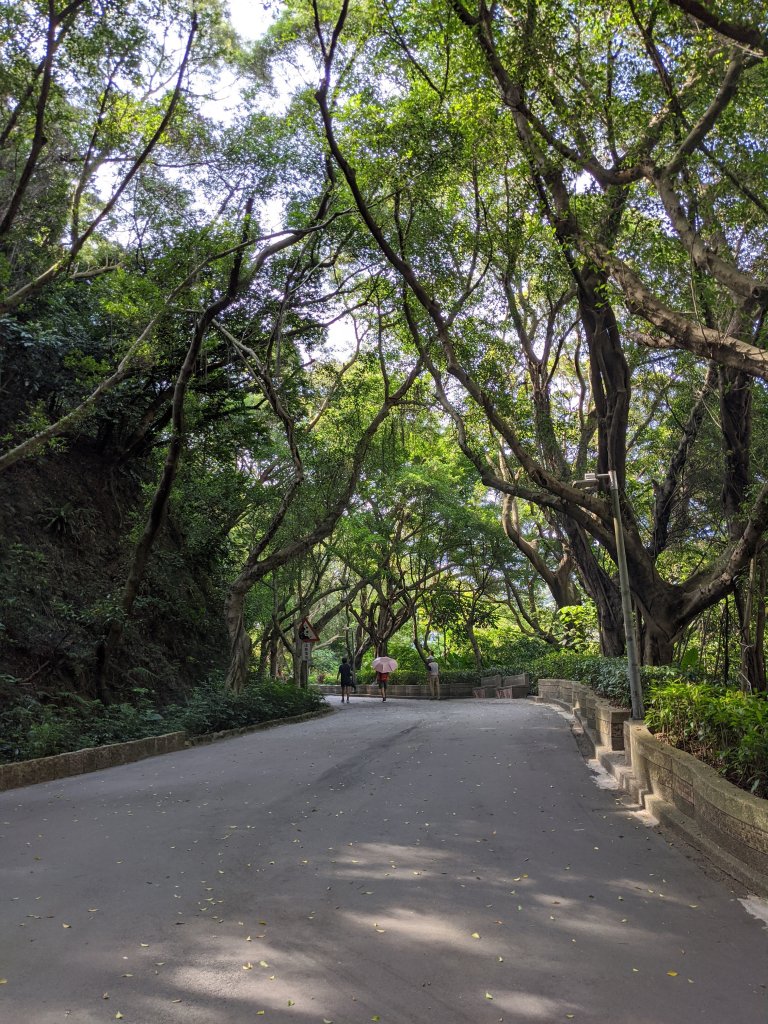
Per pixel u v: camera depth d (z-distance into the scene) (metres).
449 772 11.96
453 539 38.69
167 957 4.58
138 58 14.12
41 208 17.52
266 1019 3.80
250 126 18.98
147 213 20.27
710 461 20.23
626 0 11.52
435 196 19.16
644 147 12.75
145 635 22.94
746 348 10.68
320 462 27.47
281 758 13.82
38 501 21.22
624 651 22.77
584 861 6.84
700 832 7.48
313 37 18.77
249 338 23.42
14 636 17.17
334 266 24.14
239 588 24.05
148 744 14.98
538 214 15.25
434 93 17.27
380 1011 3.90
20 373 20.12
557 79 12.97
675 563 23.70
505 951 4.71
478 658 43.38
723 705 8.66
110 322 21.95
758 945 4.85
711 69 11.91
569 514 17.58
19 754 12.55
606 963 4.54
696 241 11.48
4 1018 3.80
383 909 5.48
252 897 5.76
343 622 56.41
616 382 17.64
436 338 19.86
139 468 27.16
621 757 12.34
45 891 5.90
